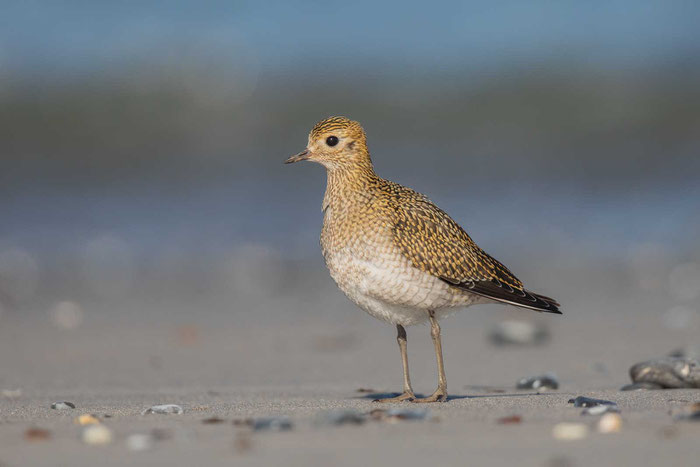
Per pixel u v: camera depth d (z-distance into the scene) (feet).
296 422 21.79
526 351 38.70
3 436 20.33
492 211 66.03
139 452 18.63
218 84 89.15
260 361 37.52
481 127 86.43
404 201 27.22
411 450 18.52
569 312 46.09
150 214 65.46
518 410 23.21
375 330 43.98
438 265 26.30
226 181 73.82
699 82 90.48
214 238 60.64
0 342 41.32
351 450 18.54
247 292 51.49
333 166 27.89
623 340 40.37
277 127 85.51
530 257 56.39
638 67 93.50
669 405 23.68
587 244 58.59
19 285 51.52
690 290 49.65
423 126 86.43
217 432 20.54
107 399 28.86
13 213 64.90
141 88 87.45
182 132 83.92
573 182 73.05
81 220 63.72
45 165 76.38
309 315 47.09
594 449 18.29
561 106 88.79
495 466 17.34
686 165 76.48
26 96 85.35
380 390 31.07
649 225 62.23
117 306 48.42
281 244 59.88
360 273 26.58
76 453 18.67
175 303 49.26
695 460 17.42
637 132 84.53
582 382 31.81
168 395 29.73
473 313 47.42
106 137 82.38
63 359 38.14
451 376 34.01
